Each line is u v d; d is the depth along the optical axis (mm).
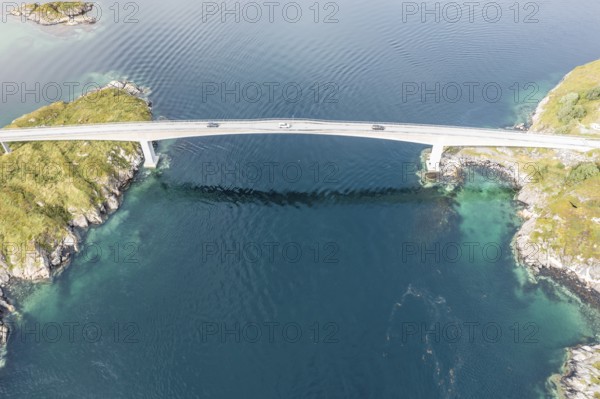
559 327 119875
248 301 122438
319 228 142250
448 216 149000
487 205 154000
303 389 105688
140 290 126812
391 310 121250
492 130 160375
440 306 122812
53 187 154375
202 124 162000
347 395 104875
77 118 188250
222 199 153125
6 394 107188
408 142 175500
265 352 111750
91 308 123562
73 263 136500
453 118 188875
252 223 144000
